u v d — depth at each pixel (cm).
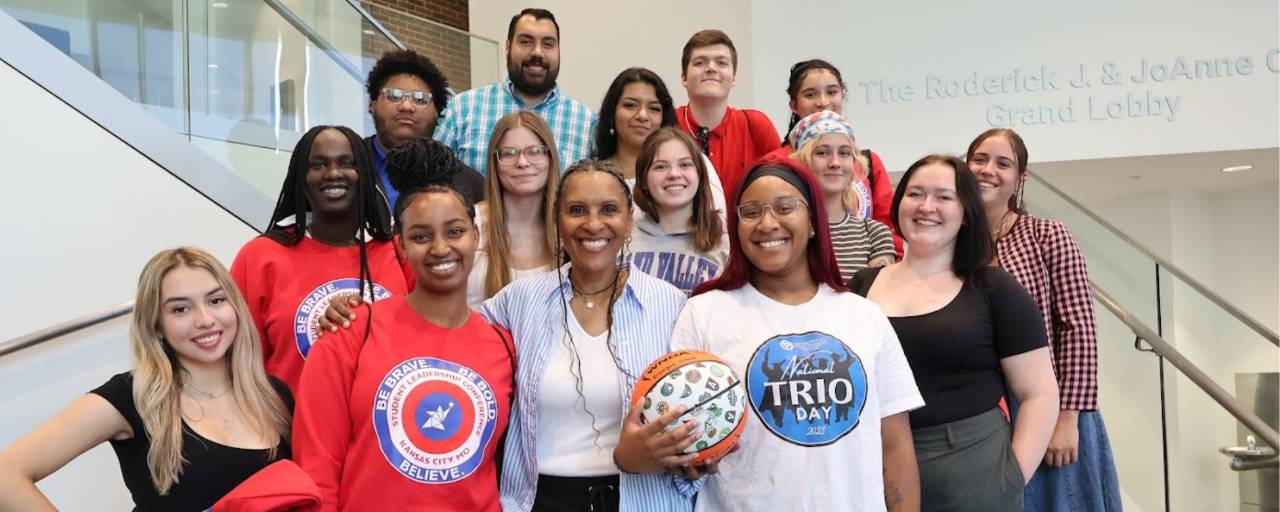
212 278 204
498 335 209
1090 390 259
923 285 234
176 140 362
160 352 200
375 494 187
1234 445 341
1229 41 648
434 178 211
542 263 257
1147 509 366
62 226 331
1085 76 670
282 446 206
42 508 181
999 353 227
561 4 823
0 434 311
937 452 218
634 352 207
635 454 185
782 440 192
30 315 324
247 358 209
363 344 198
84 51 349
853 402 195
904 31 699
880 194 381
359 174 245
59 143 333
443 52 682
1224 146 647
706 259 266
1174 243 809
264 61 416
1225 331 416
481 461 195
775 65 714
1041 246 274
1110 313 382
